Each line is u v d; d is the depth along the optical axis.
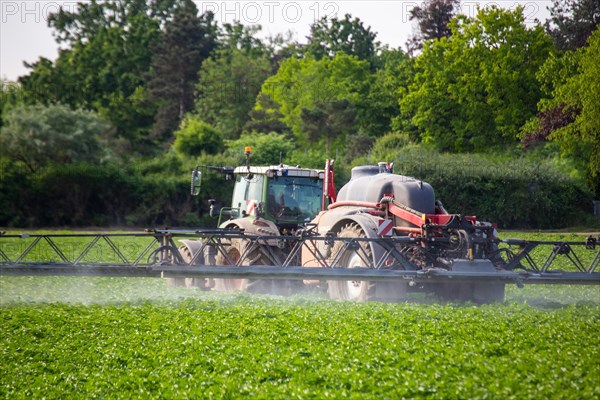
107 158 177.00
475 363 30.61
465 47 196.88
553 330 37.34
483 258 48.38
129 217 159.75
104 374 31.42
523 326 38.81
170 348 35.06
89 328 39.75
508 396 26.31
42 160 171.75
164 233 49.53
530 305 49.44
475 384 27.59
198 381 29.48
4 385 30.55
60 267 47.44
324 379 29.14
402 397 26.50
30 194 155.75
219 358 32.72
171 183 161.88
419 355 32.06
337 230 54.19
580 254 85.88
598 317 42.84
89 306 47.91
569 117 164.75
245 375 30.19
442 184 151.88
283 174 59.16
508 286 62.16
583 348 33.59
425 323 39.19
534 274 47.75
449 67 196.25
